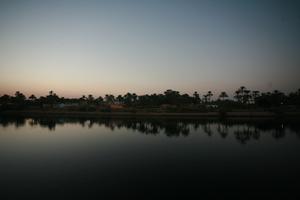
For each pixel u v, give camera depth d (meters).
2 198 15.46
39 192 16.42
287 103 142.00
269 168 22.69
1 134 48.28
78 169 22.23
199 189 17.06
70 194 16.09
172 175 20.39
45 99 168.00
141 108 139.38
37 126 64.75
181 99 160.12
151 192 16.50
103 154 29.14
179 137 44.62
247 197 15.69
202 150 31.75
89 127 62.47
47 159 26.34
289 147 34.09
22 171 21.58
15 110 138.38
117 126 65.44
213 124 70.81
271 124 69.56
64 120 87.62
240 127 62.25
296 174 20.70
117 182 18.52
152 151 30.95
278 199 15.35
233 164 24.23
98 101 179.50
